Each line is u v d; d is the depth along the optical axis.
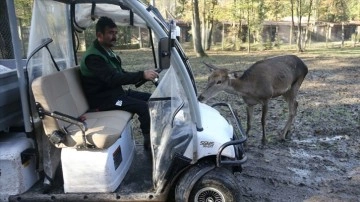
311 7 34.12
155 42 4.27
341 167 5.08
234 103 8.76
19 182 3.49
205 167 3.49
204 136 3.47
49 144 3.59
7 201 3.48
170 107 3.47
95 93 4.15
